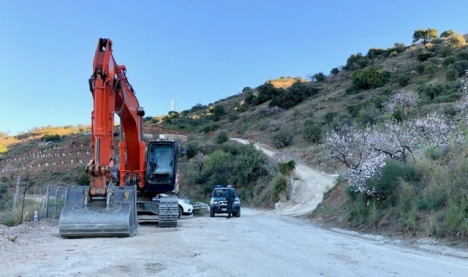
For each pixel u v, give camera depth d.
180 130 99.19
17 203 18.97
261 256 8.95
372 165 16.58
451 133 18.23
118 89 13.01
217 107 117.62
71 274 6.58
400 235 13.13
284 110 99.12
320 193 38.84
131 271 6.96
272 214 30.39
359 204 17.42
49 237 11.75
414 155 18.23
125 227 11.59
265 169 53.59
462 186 12.93
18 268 7.07
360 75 89.38
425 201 13.55
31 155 84.12
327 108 82.31
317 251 10.00
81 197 11.97
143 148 16.83
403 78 76.50
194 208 30.64
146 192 17.62
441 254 10.12
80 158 74.50
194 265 7.61
